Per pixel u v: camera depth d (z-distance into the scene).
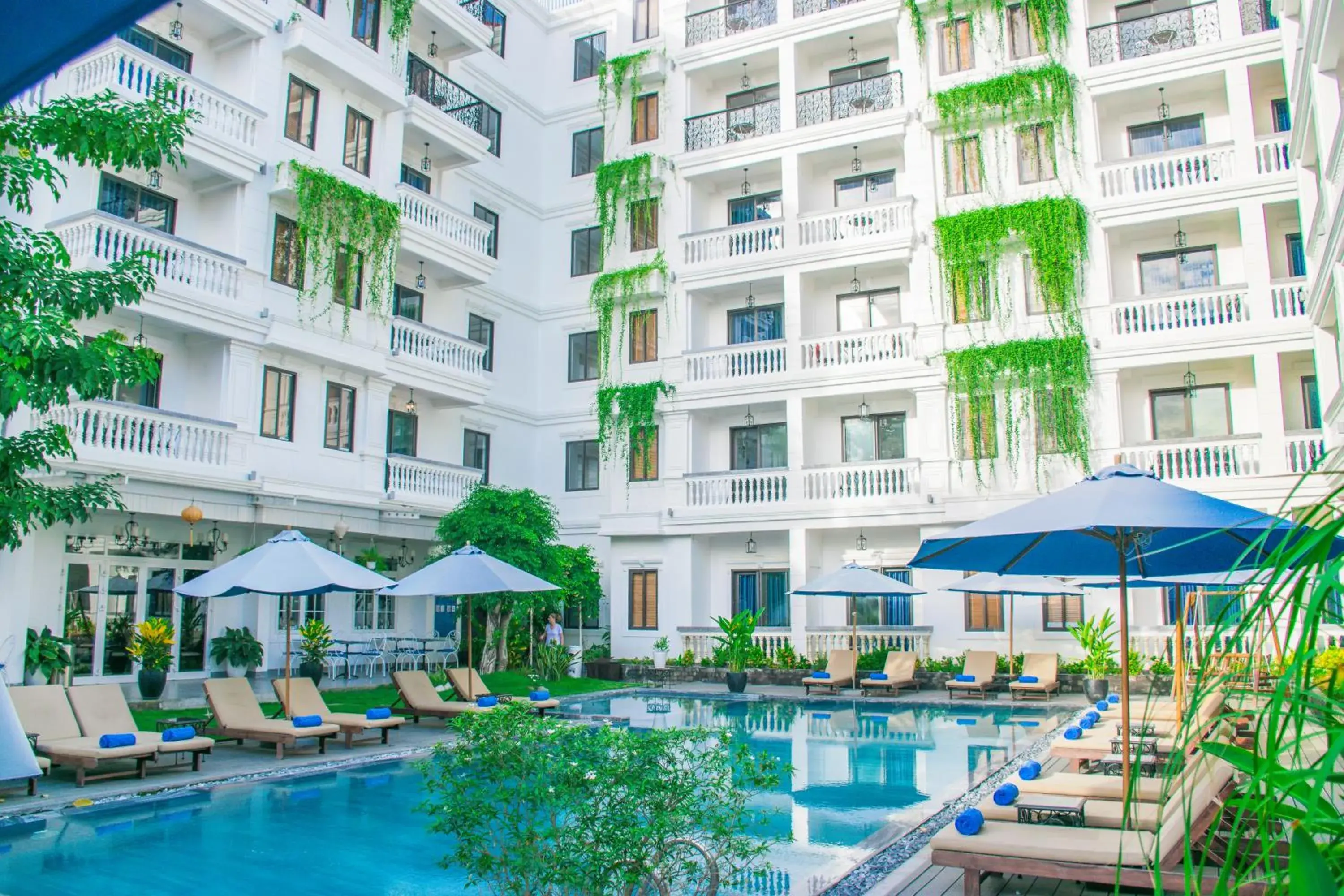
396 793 10.55
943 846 6.27
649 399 26.53
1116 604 21.67
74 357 8.73
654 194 28.06
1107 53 22.83
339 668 22.64
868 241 24.45
